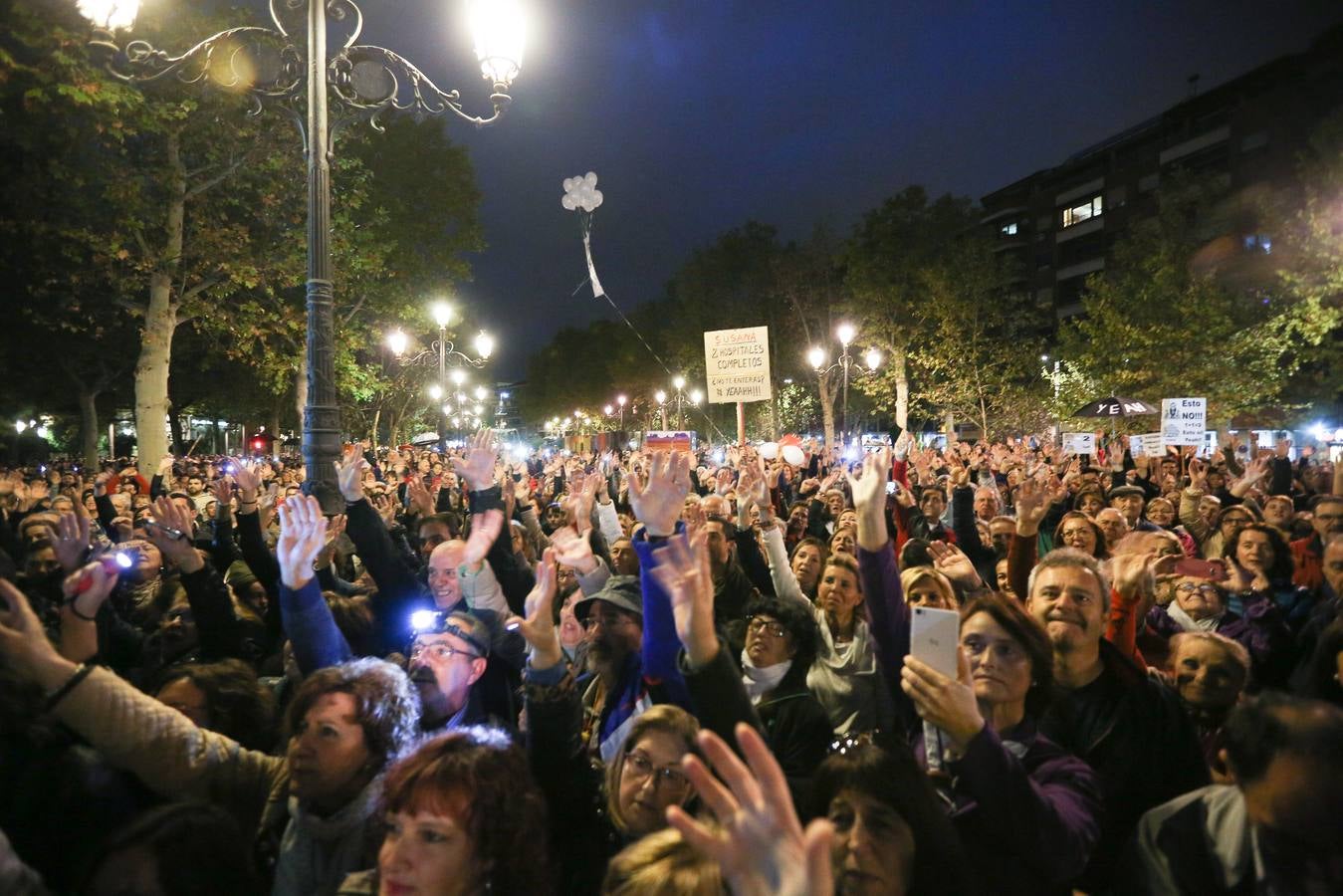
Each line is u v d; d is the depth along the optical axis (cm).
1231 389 2588
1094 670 301
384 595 487
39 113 1445
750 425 4978
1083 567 304
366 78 739
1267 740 182
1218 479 1108
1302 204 2381
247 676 331
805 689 367
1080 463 1562
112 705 257
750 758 136
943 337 3812
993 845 234
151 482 1473
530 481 1159
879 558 313
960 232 3866
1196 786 282
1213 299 2711
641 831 240
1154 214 6016
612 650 351
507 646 399
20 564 658
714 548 548
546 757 277
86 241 1755
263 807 273
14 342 2428
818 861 125
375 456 2500
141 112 1593
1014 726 258
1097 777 251
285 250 2039
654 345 6631
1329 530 592
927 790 218
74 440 4725
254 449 3862
